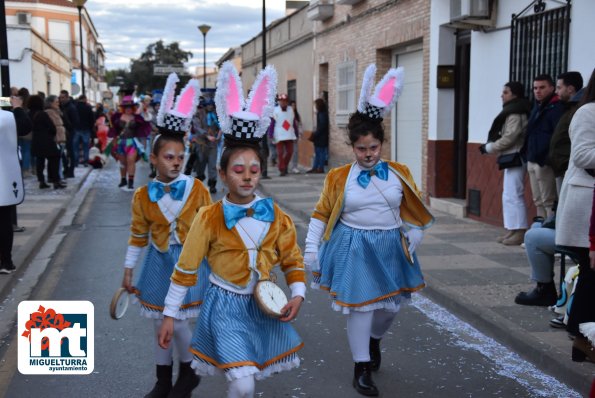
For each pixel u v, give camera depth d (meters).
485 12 9.34
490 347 5.30
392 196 4.29
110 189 15.27
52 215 11.02
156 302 4.06
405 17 12.55
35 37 29.80
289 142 17.53
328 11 17.33
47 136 14.09
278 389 4.52
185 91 4.20
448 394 4.44
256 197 3.52
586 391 4.40
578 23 7.70
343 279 4.25
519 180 8.32
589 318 4.45
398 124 13.95
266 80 3.45
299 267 3.52
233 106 3.46
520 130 8.12
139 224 4.13
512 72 9.06
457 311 6.16
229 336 3.29
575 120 4.45
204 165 14.22
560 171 6.03
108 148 19.16
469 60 10.85
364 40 14.99
